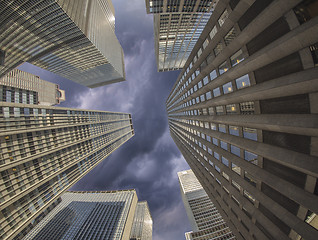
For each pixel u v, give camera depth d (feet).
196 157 162.71
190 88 153.79
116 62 545.85
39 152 189.57
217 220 395.55
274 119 47.03
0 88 365.61
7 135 156.15
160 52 326.65
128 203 433.07
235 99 67.31
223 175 97.86
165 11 222.69
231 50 65.57
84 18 262.47
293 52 39.75
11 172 154.71
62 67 385.50
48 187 201.87
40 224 414.82
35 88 520.83
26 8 184.24
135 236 466.29
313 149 38.04
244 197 75.87
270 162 53.98
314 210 37.42
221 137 88.28
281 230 53.88
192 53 122.31
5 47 218.59
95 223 377.71
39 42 246.88
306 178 40.96
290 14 38.11
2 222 141.69
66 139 245.86
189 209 451.53
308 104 37.83
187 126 188.14
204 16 241.35
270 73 48.34
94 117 363.35
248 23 52.95
